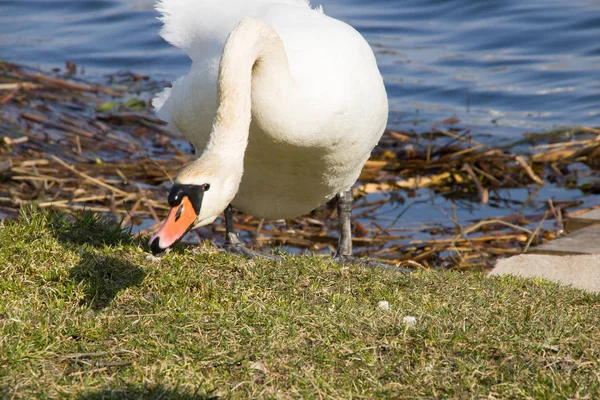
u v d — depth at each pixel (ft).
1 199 53.62
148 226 53.16
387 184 62.39
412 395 22.71
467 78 82.02
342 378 23.35
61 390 21.81
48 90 77.20
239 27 26.73
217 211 24.95
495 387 22.91
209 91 30.83
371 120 31.40
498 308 28.55
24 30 98.02
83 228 34.53
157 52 92.73
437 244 51.03
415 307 28.22
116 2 106.32
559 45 87.76
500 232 53.21
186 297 28.04
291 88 28.19
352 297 29.19
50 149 64.13
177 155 66.44
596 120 74.18
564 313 28.07
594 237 45.34
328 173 32.32
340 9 99.35
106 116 73.15
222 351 24.22
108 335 25.12
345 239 37.22
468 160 64.18
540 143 69.67
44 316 25.63
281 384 22.97
